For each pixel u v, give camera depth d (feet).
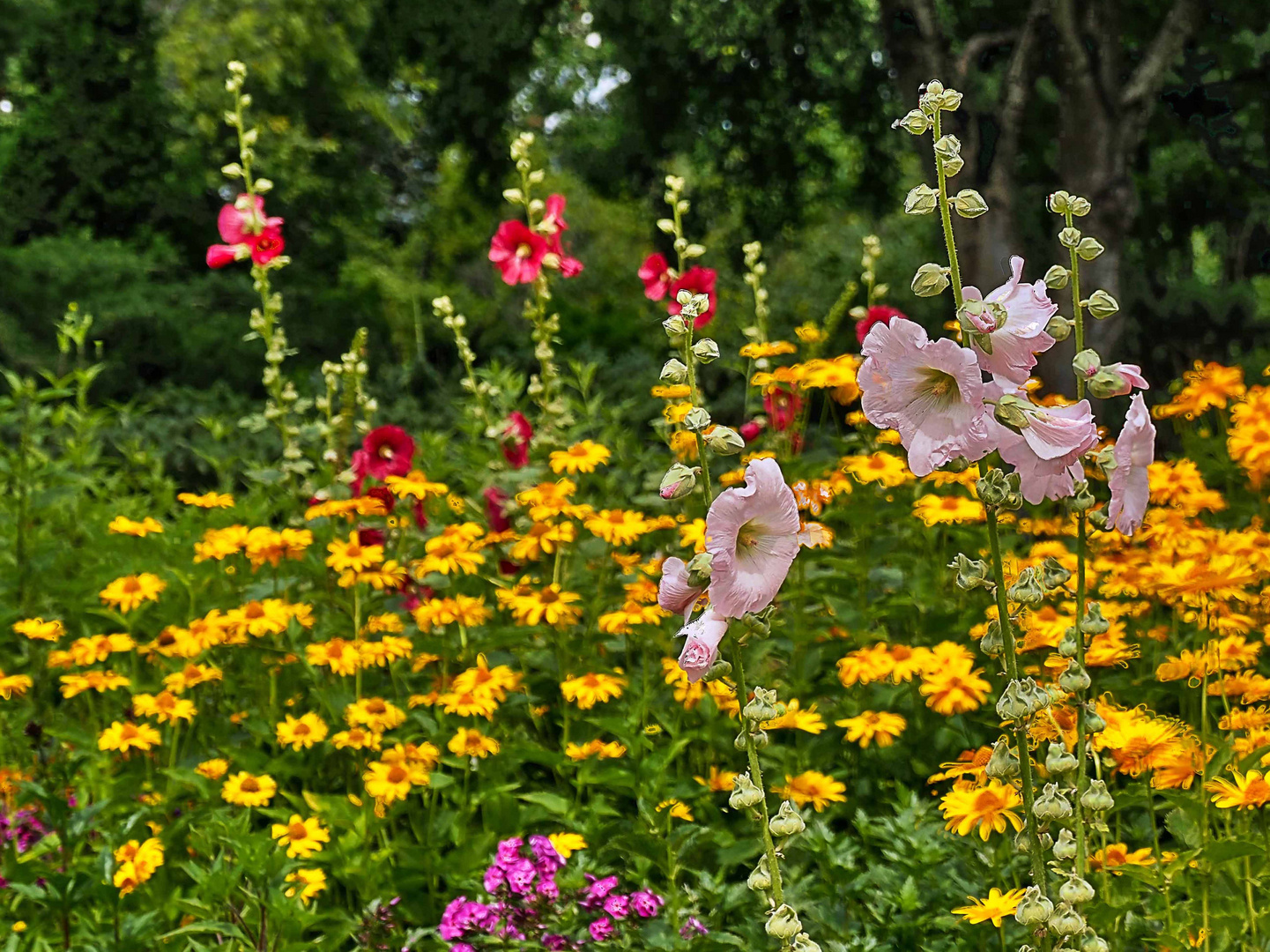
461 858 11.05
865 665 12.09
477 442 18.43
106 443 33.68
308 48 59.57
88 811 10.55
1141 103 28.94
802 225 47.09
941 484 14.32
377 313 56.95
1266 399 14.65
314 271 59.31
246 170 18.63
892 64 31.19
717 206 46.50
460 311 58.95
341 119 62.64
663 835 10.41
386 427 17.33
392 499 16.07
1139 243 39.75
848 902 9.90
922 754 12.87
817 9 39.70
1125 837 10.75
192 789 12.46
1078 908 6.76
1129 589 12.46
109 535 17.40
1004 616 6.14
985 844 9.79
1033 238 34.81
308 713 13.15
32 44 57.93
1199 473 16.03
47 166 57.62
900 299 50.24
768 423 17.47
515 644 13.89
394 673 13.73
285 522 18.92
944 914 9.59
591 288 64.44
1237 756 8.53
